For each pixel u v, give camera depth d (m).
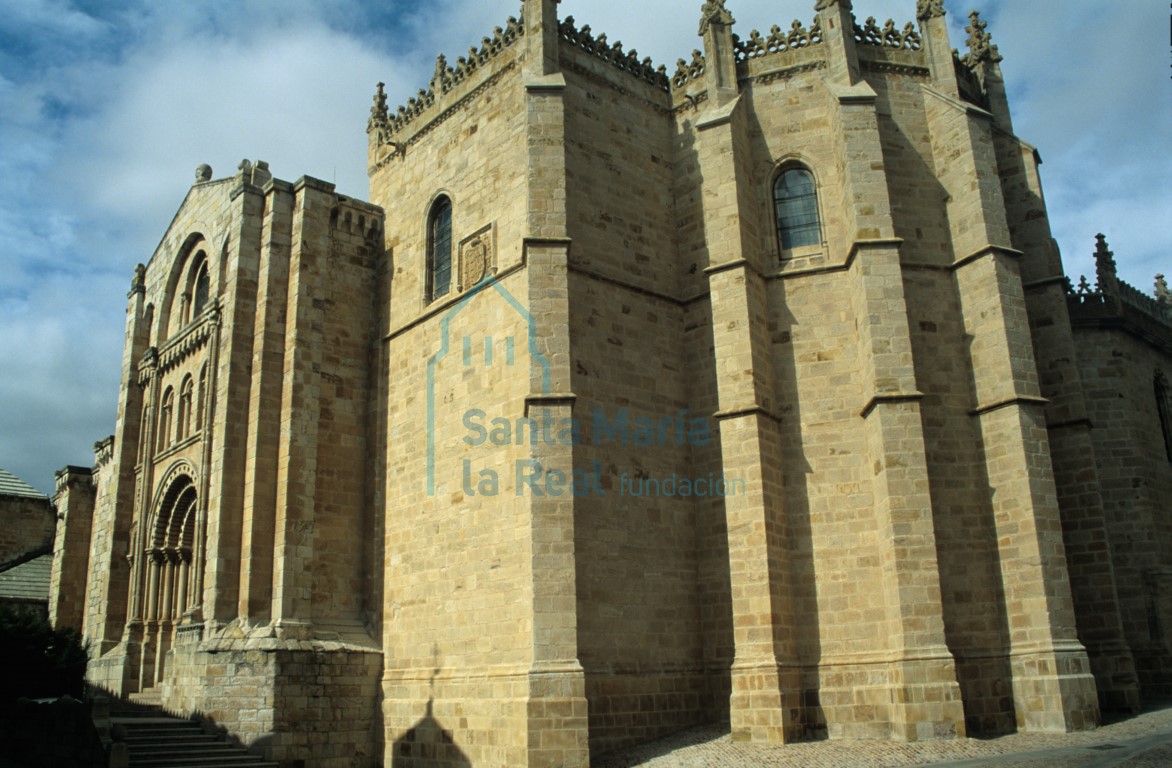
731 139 30.58
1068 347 31.59
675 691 27.95
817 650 27.08
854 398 28.72
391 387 34.53
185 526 38.31
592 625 26.75
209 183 39.78
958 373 28.95
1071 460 31.09
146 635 37.59
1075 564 30.55
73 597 50.00
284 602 30.80
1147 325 41.62
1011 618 26.62
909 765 21.95
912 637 25.33
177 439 38.62
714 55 32.31
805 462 28.61
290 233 35.31
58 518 53.44
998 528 27.38
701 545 29.78
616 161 31.80
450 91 34.91
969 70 34.53
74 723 26.98
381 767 30.36
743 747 25.23
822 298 29.70
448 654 29.22
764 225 31.05
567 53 31.69
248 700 29.06
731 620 28.55
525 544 27.14
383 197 37.53
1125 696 28.83
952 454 28.12
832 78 31.23
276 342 33.94
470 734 27.27
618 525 28.19
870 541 27.45
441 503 30.89
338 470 33.75
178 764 26.88
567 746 24.58
